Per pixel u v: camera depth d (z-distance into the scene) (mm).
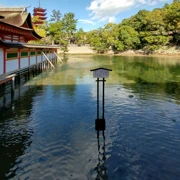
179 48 59969
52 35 60750
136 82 18422
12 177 5449
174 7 56594
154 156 6414
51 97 13109
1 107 11086
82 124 8875
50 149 6820
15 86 16297
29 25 23578
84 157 6355
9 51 15352
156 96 13414
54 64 34719
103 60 44562
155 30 62125
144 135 7848
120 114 10070
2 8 21875
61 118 9555
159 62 39375
